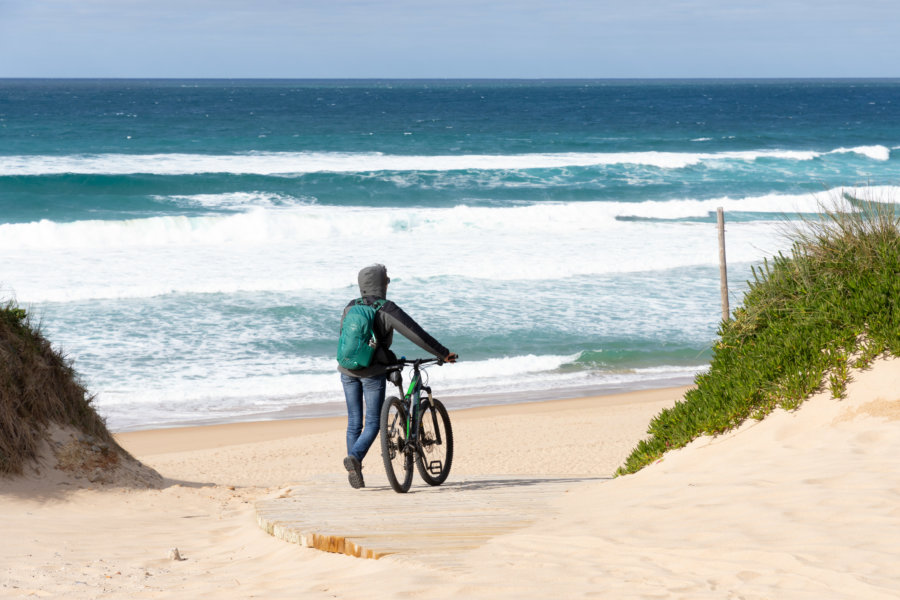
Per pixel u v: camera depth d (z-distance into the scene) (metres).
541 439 22.27
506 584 5.45
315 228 49.94
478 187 68.44
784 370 10.31
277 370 28.53
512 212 55.84
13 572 6.84
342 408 25.61
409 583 5.61
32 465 11.70
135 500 11.67
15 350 12.40
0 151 84.69
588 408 25.55
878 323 9.98
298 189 64.81
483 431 23.02
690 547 6.04
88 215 54.03
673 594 5.01
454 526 7.43
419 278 39.81
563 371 29.56
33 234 45.22
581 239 49.97
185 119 153.00
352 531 7.21
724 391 10.68
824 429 9.34
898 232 11.48
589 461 20.22
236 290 37.28
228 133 118.56
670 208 61.00
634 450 11.43
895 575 5.05
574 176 74.25
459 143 109.00
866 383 9.57
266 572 6.66
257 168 71.75
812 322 10.65
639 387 28.09
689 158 85.50
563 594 5.16
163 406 25.03
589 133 129.88
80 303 34.41
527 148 103.88
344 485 12.03
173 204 58.62
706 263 44.62
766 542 5.97
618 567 5.69
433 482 11.23
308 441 22.30
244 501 12.13
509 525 7.45
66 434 12.67
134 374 27.28
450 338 32.22
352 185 66.75
